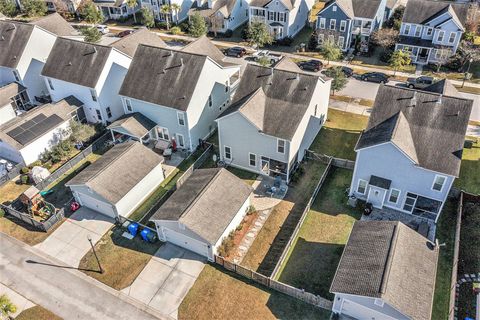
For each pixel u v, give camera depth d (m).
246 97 40.50
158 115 44.25
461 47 58.66
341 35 65.06
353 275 26.94
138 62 45.28
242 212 35.16
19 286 31.19
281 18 69.06
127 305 29.39
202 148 45.69
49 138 45.22
